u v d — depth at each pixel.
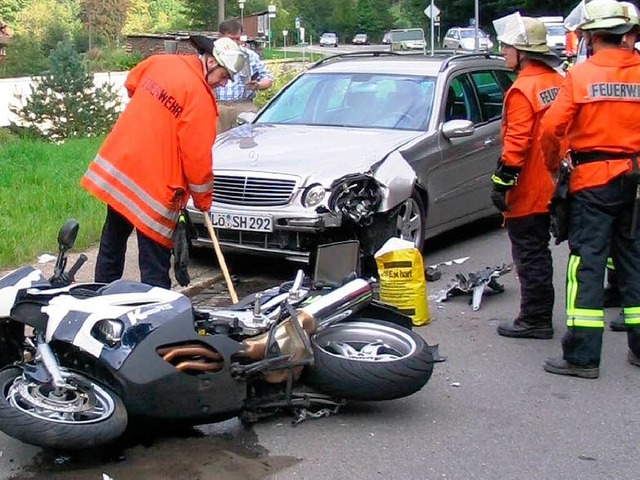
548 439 4.97
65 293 4.83
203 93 5.76
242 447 4.75
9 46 48.62
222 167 7.72
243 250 7.66
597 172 5.74
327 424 5.08
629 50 5.79
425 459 4.68
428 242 9.86
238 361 4.79
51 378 4.30
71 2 90.06
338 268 7.18
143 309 4.55
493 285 7.84
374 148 8.05
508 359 6.26
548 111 5.78
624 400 5.56
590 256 5.83
